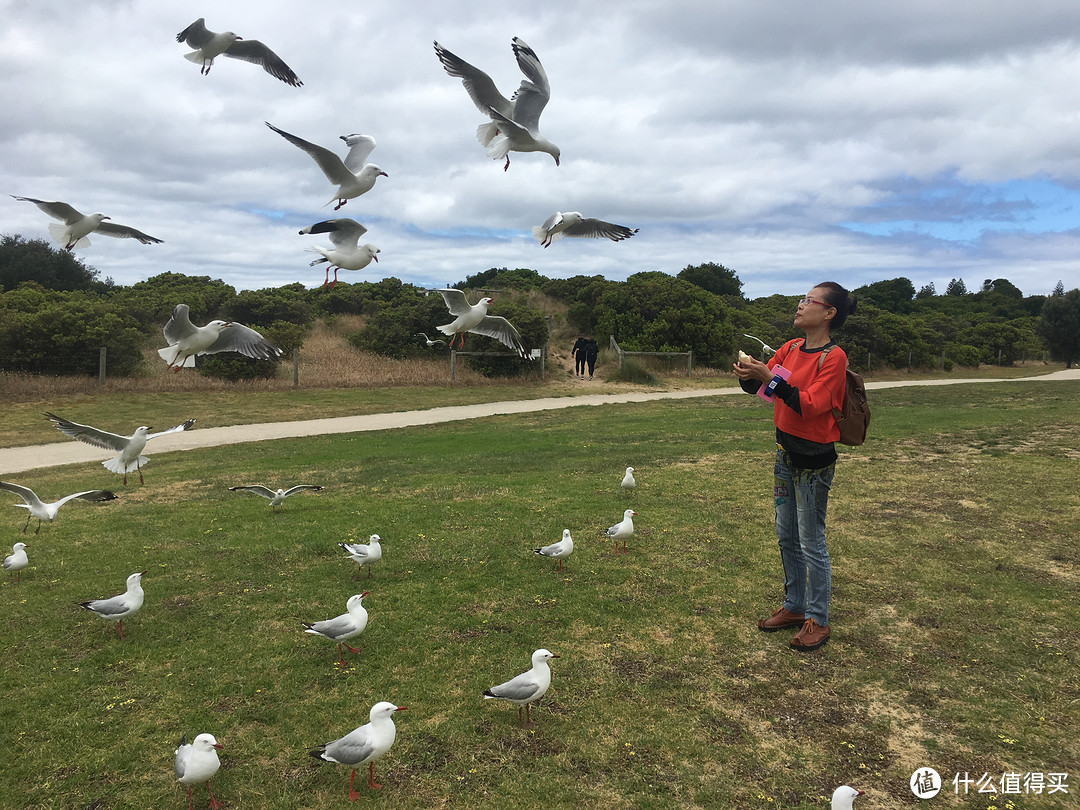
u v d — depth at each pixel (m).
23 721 5.23
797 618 6.52
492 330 9.77
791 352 6.24
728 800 4.25
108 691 5.66
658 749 4.78
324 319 41.88
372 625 6.80
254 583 7.95
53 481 13.94
